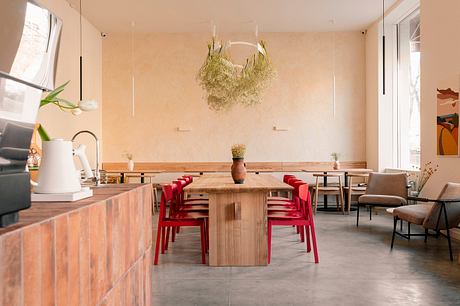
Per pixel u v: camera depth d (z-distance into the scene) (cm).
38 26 91
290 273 414
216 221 444
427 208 521
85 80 902
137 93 1010
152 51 1010
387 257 477
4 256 69
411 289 363
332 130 1002
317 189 847
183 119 1007
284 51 1003
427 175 646
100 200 126
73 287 99
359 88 1001
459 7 553
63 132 788
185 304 329
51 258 87
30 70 90
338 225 693
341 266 439
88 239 111
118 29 980
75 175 143
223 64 534
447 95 583
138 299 169
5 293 69
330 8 847
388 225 691
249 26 960
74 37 837
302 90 1003
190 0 797
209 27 966
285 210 501
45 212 98
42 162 140
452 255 482
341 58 1000
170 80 1010
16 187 82
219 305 326
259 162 1004
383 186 691
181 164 1005
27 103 92
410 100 873
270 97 1003
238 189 430
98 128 987
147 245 189
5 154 81
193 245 551
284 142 1004
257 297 344
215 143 1006
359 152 1001
